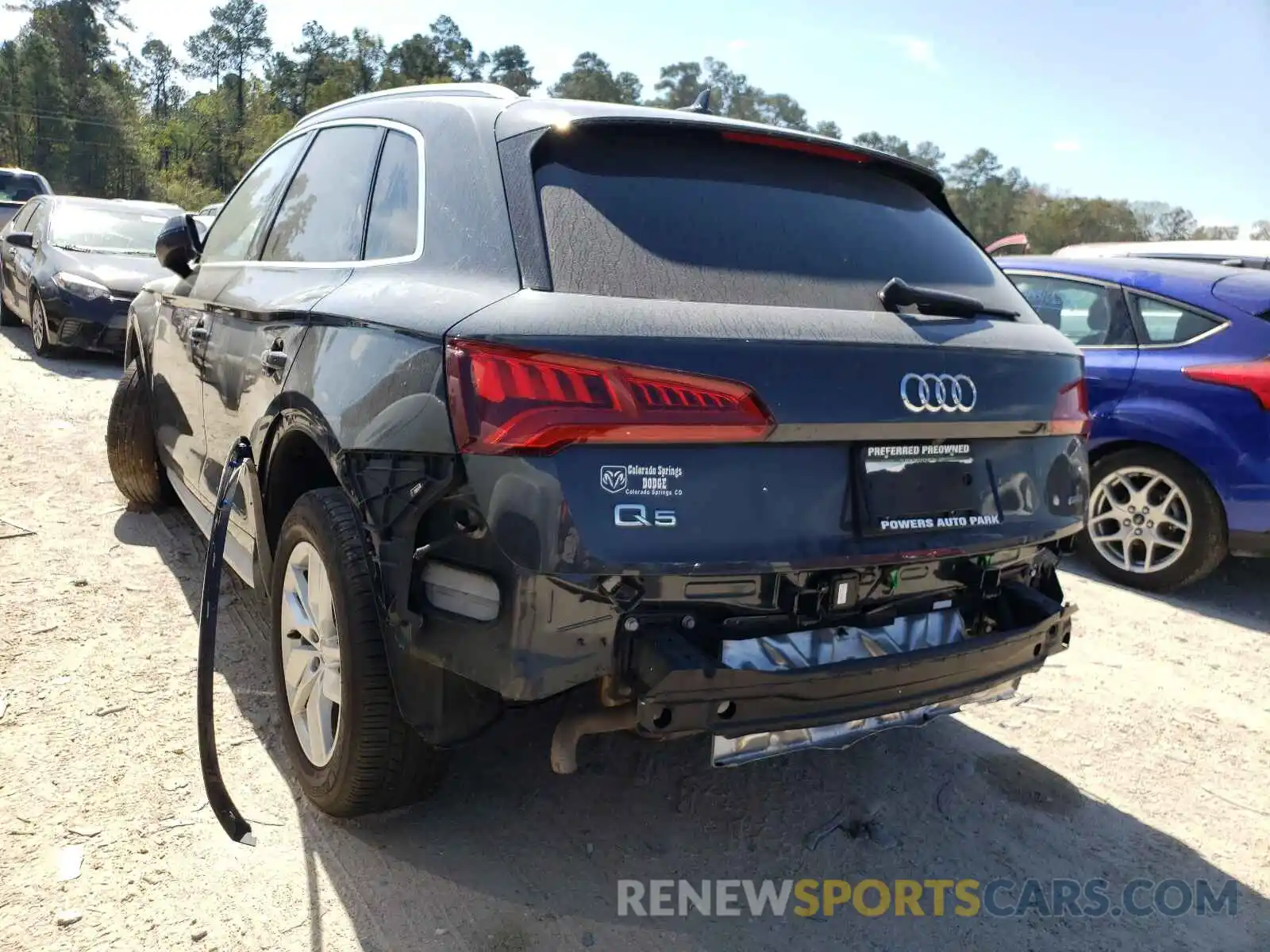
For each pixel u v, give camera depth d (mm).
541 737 3211
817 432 2191
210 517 3729
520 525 2004
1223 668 4219
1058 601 2822
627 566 2016
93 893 2330
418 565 2217
